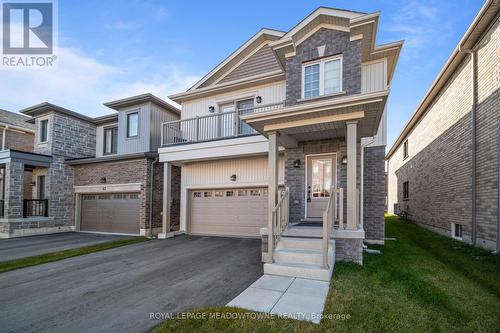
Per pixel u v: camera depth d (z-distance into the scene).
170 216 11.55
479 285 4.44
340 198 5.93
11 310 3.72
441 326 3.12
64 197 12.96
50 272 5.62
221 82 11.78
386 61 8.33
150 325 3.25
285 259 5.34
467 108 8.22
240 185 10.27
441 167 10.38
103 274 5.43
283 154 9.24
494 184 6.78
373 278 4.69
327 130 6.50
